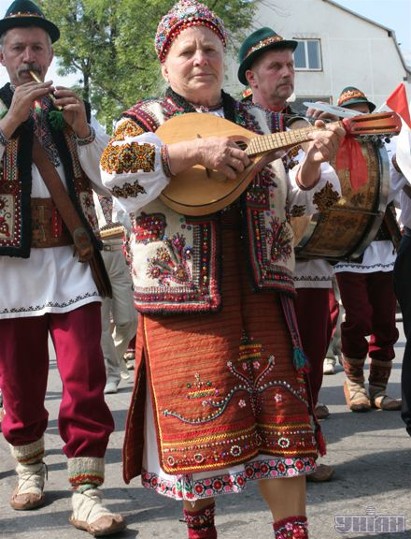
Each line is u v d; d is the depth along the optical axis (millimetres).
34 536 3352
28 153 3473
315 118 3293
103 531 3295
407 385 4043
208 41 2799
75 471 3445
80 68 27125
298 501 2592
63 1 26266
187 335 2594
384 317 5621
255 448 2570
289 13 32250
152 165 2580
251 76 4262
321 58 32562
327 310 4207
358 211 3811
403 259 4004
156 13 23516
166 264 2641
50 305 3479
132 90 24531
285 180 2807
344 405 5844
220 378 2555
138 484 4016
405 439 4711
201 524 2775
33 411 3699
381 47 32938
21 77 3627
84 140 3557
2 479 4191
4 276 3508
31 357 3604
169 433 2588
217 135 2688
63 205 3508
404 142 3639
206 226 2641
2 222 3420
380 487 3791
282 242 2748
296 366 2643
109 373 6762
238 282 2643
